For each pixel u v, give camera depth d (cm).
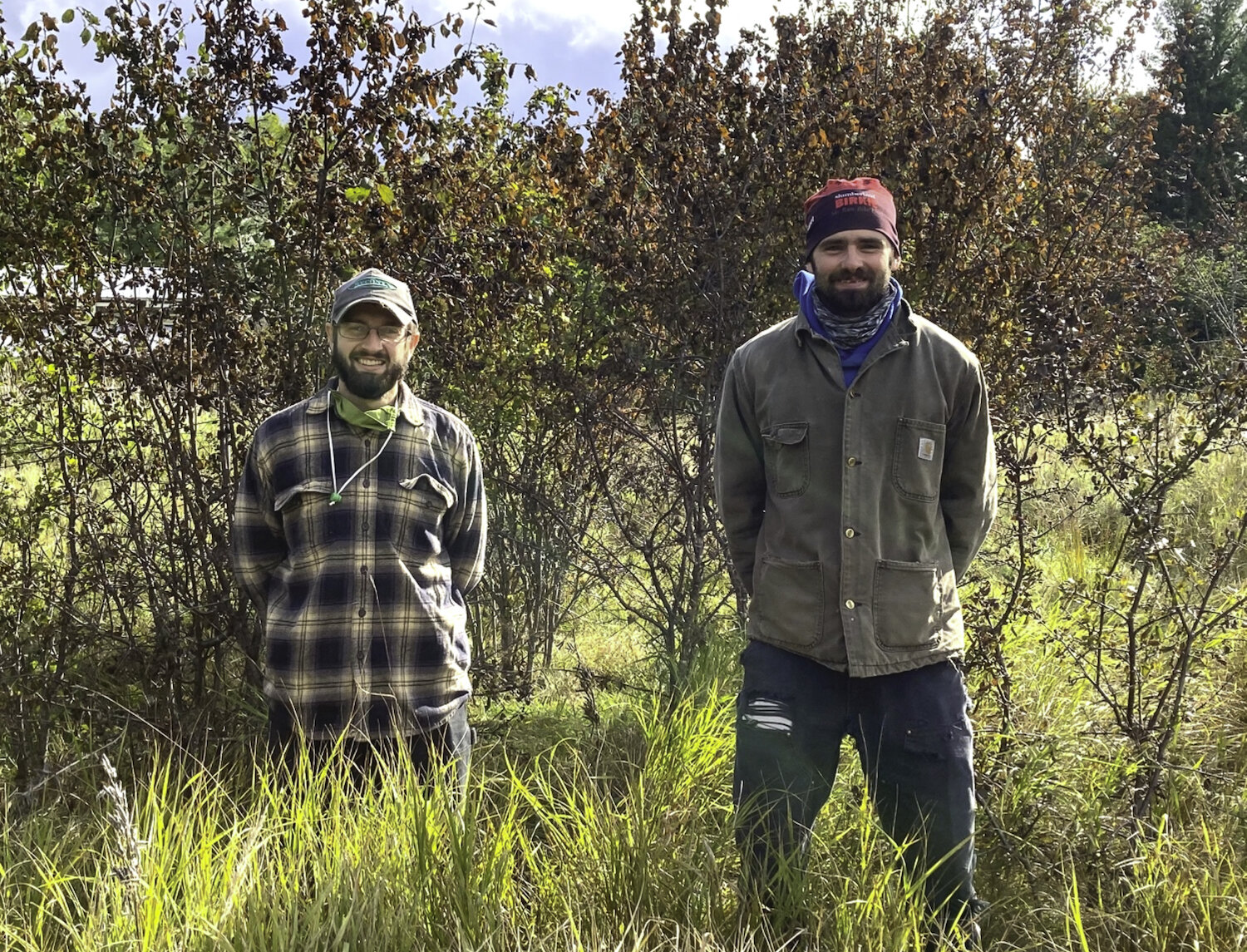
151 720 367
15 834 290
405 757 258
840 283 236
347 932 207
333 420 266
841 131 379
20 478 399
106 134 362
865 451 236
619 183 394
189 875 221
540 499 455
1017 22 478
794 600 241
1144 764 305
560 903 235
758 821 236
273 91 352
